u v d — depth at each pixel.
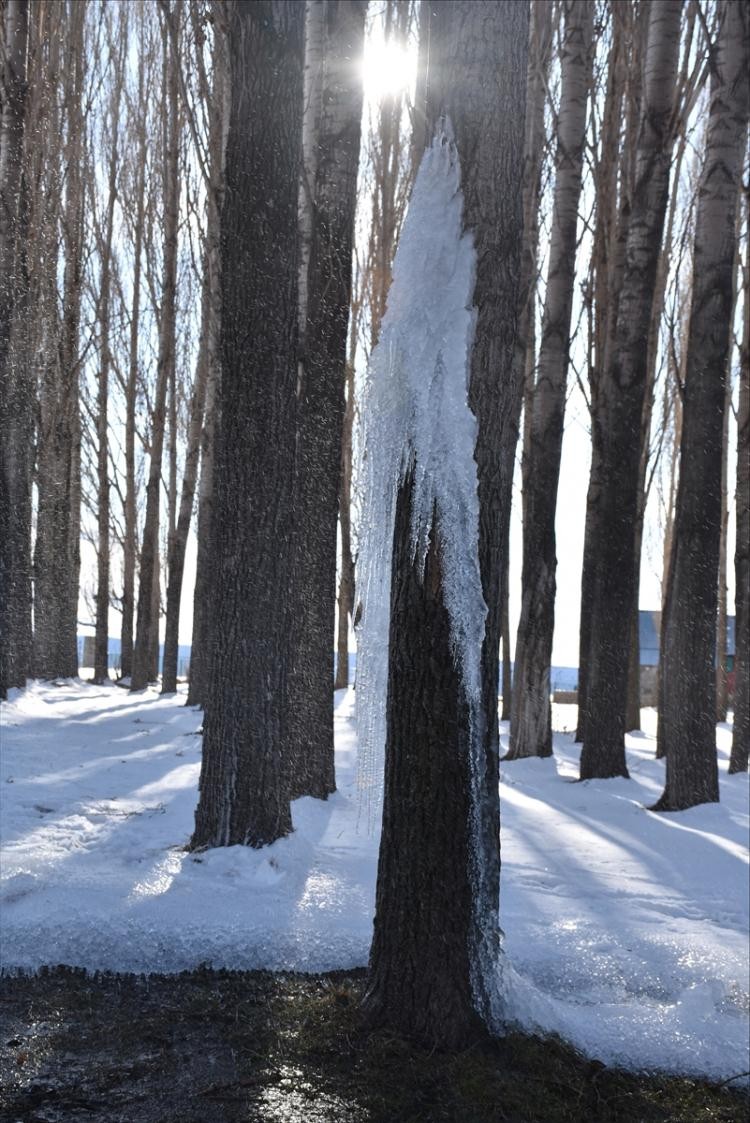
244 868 5.98
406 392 4.11
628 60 14.33
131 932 5.00
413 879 4.22
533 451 13.30
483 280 4.18
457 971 4.20
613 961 5.11
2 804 7.75
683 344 21.22
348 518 21.77
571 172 13.06
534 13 13.89
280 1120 3.63
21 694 15.57
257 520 6.55
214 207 14.33
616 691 11.65
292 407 6.77
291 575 6.74
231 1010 4.54
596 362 14.81
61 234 21.30
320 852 6.75
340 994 4.66
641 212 11.57
